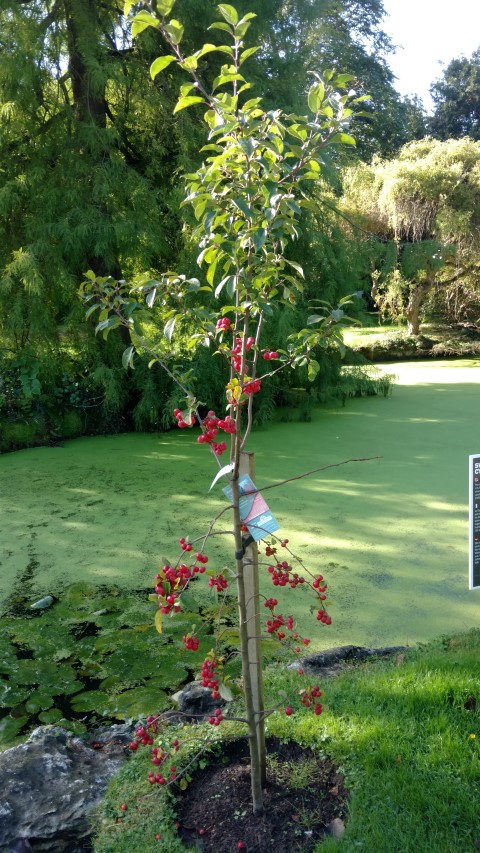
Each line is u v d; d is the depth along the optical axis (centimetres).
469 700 290
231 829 235
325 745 266
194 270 796
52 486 634
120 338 850
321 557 484
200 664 371
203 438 213
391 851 220
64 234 788
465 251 1458
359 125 2292
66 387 827
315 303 905
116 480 648
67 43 838
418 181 1395
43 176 813
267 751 270
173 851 226
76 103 866
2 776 261
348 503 587
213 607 429
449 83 2920
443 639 366
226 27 208
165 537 520
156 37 835
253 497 229
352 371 1027
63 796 254
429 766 253
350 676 324
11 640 395
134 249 821
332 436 795
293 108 865
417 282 1519
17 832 238
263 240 193
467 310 1695
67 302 845
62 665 374
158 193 845
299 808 242
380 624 398
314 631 392
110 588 448
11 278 785
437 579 451
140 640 394
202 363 816
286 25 927
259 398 849
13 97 793
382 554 488
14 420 781
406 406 954
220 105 200
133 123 890
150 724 237
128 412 852
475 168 1415
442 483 636
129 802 249
